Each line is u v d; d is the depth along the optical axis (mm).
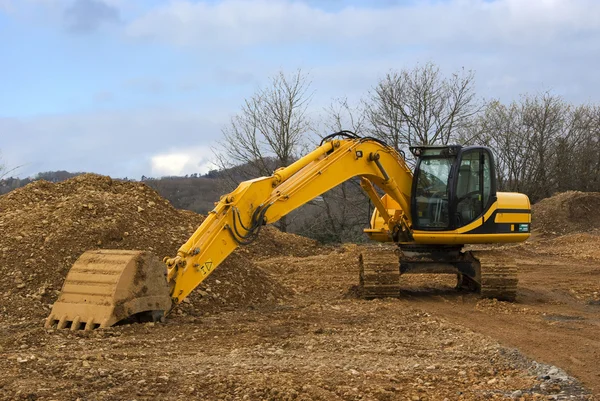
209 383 6133
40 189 15367
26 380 6066
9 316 9609
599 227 32156
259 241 23109
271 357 7426
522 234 12898
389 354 7668
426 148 12945
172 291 9180
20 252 11125
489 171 12758
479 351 7816
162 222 13797
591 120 45438
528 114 43594
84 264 9133
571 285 15312
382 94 35469
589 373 6762
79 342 7895
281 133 33688
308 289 14188
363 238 33062
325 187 11336
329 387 6113
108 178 16312
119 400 5629
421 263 13094
